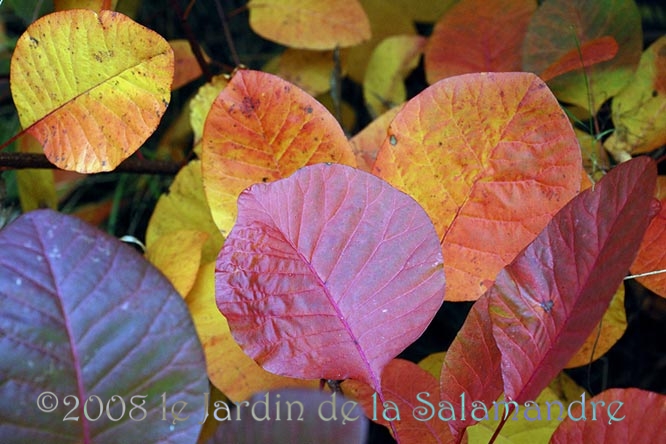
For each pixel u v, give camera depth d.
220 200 0.28
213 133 0.28
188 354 0.23
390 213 0.26
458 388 0.26
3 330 0.22
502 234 0.28
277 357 0.25
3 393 0.22
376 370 0.25
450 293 0.28
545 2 0.35
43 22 0.28
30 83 0.28
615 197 0.24
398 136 0.28
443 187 0.28
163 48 0.27
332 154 0.28
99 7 0.31
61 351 0.22
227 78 0.35
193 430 0.23
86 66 0.28
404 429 0.27
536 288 0.24
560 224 0.24
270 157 0.28
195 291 0.31
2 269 0.22
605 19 0.35
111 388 0.23
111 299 0.23
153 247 0.32
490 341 0.26
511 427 0.30
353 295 0.26
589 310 0.23
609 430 0.25
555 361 0.23
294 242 0.26
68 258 0.23
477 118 0.28
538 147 0.28
